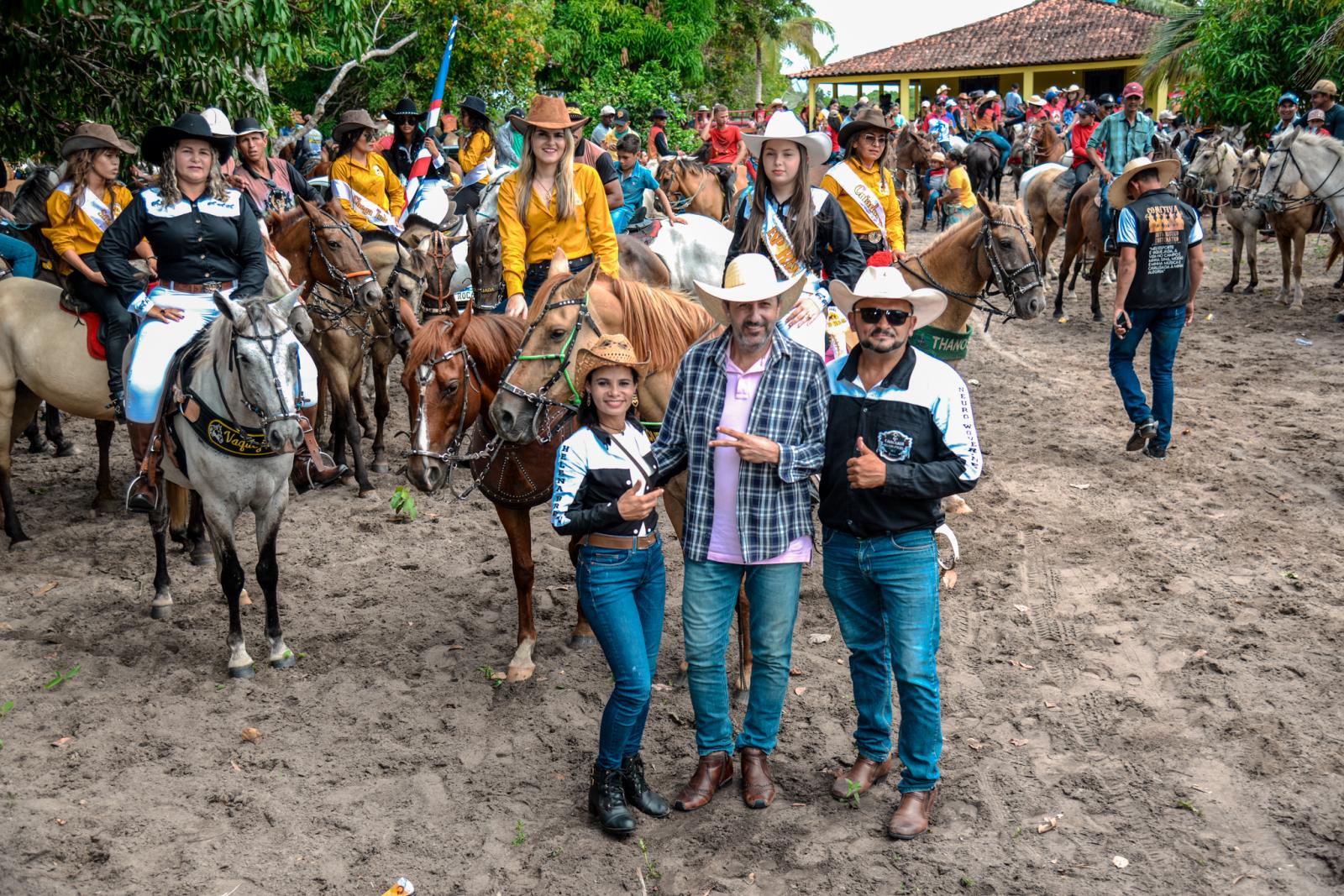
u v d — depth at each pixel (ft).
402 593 22.25
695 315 17.61
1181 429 31.07
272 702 18.03
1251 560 22.30
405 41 75.77
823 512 13.99
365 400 32.71
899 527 13.37
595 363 13.37
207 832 14.58
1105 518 24.80
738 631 18.19
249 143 30.83
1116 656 18.80
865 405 13.43
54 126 34.17
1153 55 79.25
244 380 16.75
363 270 26.63
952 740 16.47
